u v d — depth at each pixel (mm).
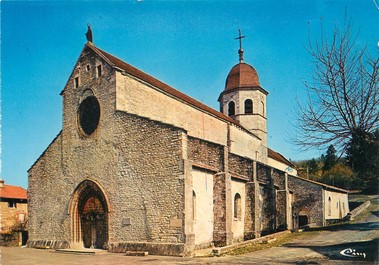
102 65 25781
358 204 54000
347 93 16531
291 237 26422
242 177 27281
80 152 25953
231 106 46875
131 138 22969
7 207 42312
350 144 16766
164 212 20594
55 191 27203
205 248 22016
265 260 16484
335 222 39344
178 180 20484
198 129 31828
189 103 30922
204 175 23047
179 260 17281
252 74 47406
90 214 24844
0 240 31953
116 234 22297
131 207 22000
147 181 21656
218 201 23641
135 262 16891
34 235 27922
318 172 76688
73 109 27219
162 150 21484
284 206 31453
